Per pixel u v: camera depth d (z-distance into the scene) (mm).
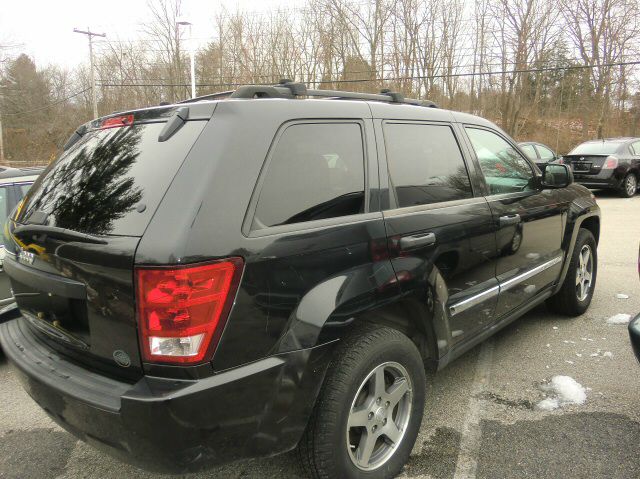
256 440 2004
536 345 4113
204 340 1849
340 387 2215
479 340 3295
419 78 31938
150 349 1861
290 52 35281
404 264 2537
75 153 2617
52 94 51094
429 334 2795
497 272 3383
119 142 2377
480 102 35875
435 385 3514
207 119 2113
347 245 2297
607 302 5117
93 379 2068
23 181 4504
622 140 14359
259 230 2020
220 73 35969
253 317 1957
